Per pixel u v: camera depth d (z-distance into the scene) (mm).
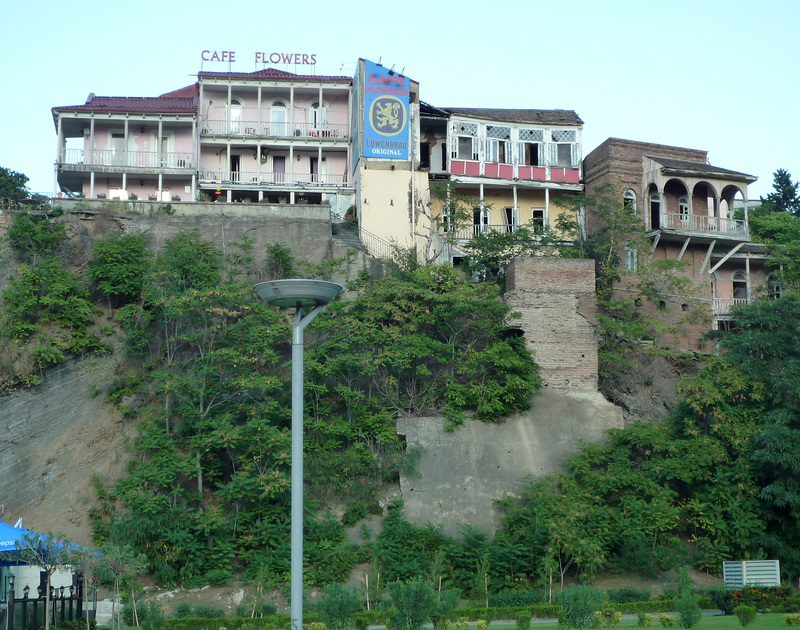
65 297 39906
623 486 35219
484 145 52562
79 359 39312
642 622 23641
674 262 46312
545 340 41281
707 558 34062
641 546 33156
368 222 48406
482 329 40000
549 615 28906
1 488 35875
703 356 42844
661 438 36812
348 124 54062
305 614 27516
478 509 35344
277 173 52750
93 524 34281
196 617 28641
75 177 50156
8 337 38719
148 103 52906
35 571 30156
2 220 42781
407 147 49906
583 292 42125
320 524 33531
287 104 54125
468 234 50625
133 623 28516
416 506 35219
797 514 33781
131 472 34906
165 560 32062
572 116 55031
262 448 34156
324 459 35500
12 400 38031
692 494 35812
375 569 32156
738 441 35781
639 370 42719
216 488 35469
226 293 37594
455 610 28031
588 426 38781
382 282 40594
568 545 31891
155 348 39594
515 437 37969
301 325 18078
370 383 39438
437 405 39000
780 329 38750
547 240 46438
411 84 51406
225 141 51938
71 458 36594
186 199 51031
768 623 24547
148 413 37125
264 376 35750
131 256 41156
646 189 50812
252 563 32406
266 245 44188
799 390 35625
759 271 54156
